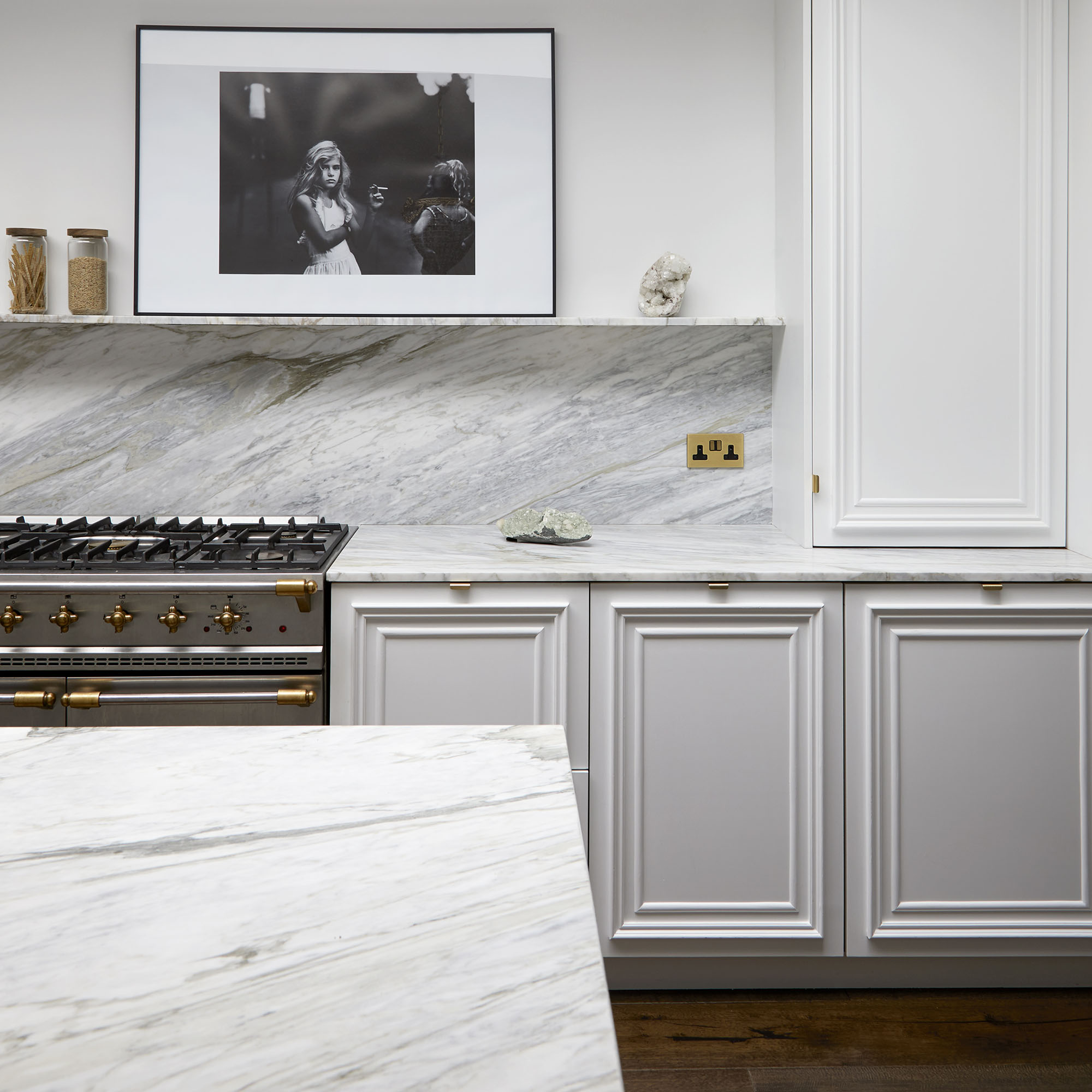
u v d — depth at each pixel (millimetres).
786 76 2434
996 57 2148
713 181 2633
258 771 919
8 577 1958
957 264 2184
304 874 695
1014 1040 1951
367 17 2584
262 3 2564
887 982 2145
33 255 2455
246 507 2652
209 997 534
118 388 2623
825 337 2219
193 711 2021
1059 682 2055
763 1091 1795
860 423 2221
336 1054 482
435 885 676
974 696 2059
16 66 2543
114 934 606
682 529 2652
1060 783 2070
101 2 2545
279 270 2568
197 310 2559
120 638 2008
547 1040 493
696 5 2602
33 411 2613
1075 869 2080
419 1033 499
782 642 2055
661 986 2141
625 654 2057
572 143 2619
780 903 2088
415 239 2582
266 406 2645
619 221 2633
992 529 2232
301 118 2551
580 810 2080
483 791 866
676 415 2672
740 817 2076
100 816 806
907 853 2080
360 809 824
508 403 2662
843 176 2174
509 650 2066
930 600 2041
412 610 2043
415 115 2562
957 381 2209
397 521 2682
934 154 2166
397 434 2662
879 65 2154
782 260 2496
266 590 1981
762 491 2684
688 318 2432
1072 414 2199
